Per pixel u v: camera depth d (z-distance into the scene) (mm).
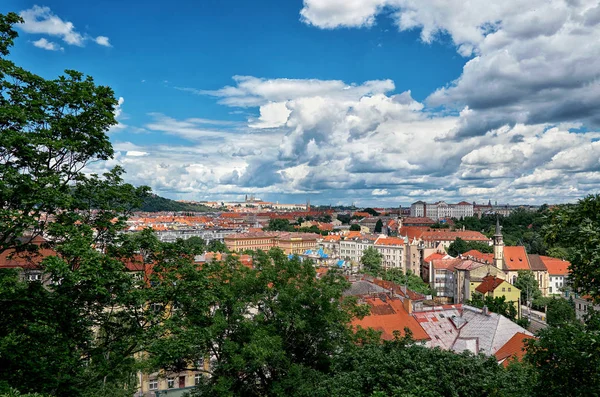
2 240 27109
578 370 22156
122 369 31609
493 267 135625
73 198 28953
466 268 140250
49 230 28203
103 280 27812
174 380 70000
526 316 126125
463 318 73812
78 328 29953
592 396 20969
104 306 31281
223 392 32188
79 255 26578
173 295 31984
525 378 27328
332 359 35812
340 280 43719
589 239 22031
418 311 75125
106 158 33250
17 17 29375
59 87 30531
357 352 32875
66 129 30234
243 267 39688
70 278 25469
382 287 101188
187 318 33219
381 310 74438
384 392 25656
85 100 31078
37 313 26438
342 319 38656
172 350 29656
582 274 23219
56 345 27719
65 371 28609
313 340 38875
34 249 29078
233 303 36031
